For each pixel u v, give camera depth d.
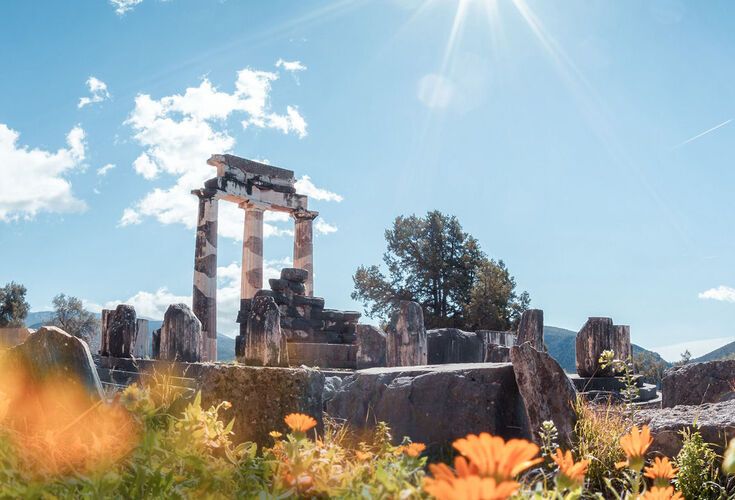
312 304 19.28
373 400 8.54
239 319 20.06
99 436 2.33
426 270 41.66
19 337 17.83
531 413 6.70
